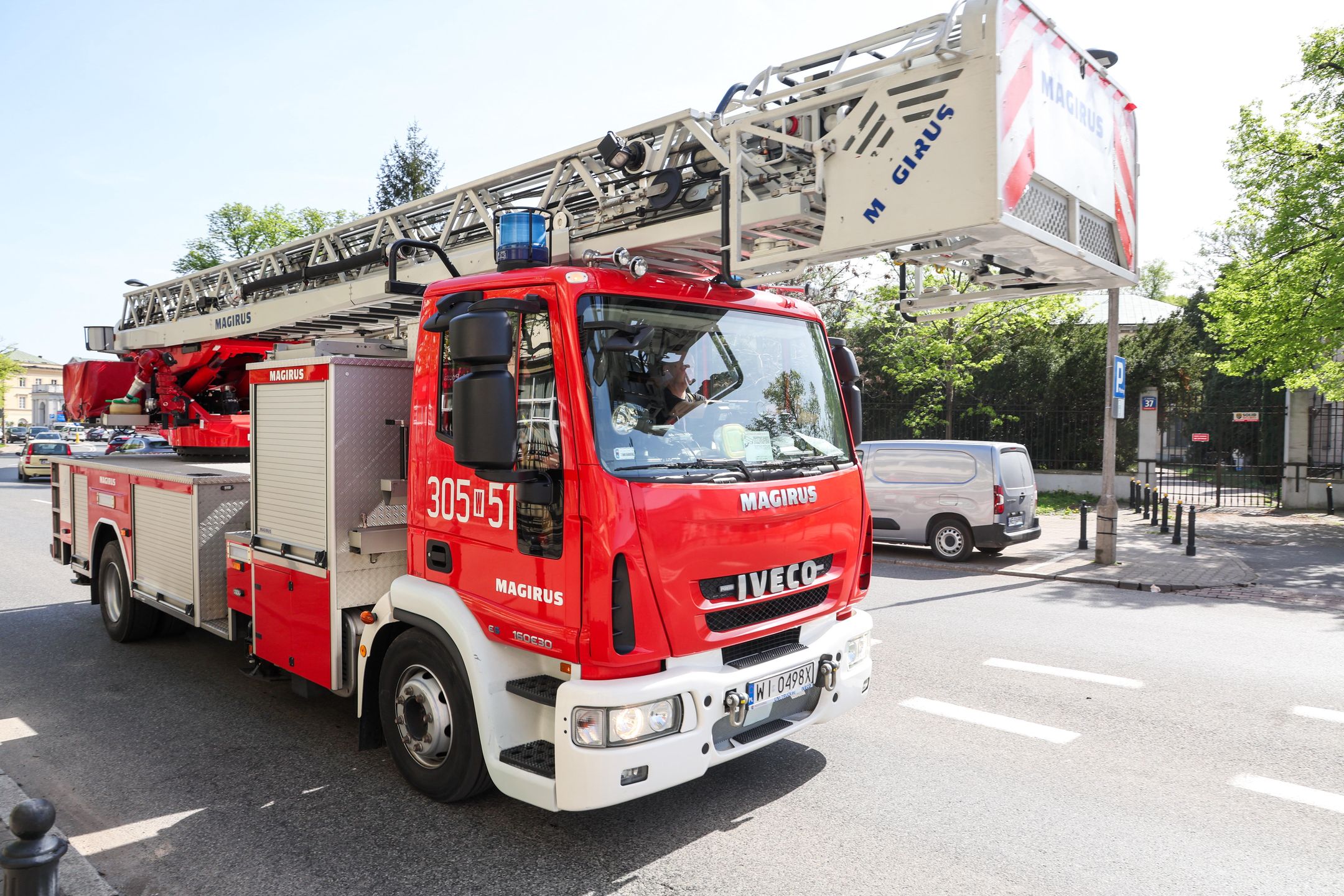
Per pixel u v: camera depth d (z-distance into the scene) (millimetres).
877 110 3734
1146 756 4863
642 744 3287
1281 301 14703
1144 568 11180
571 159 5020
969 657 6996
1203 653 7102
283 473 4898
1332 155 13828
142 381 9109
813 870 3553
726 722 3602
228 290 8406
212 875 3529
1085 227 4289
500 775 3557
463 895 3367
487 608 3730
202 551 5840
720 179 4305
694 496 3518
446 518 3982
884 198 3715
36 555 12555
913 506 12328
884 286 20906
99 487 7500
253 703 5793
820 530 4109
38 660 6875
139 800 4273
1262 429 21922
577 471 3350
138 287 9750
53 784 4473
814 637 4121
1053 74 3881
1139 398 20562
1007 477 11820
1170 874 3537
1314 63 14648
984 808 4176
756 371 4113
